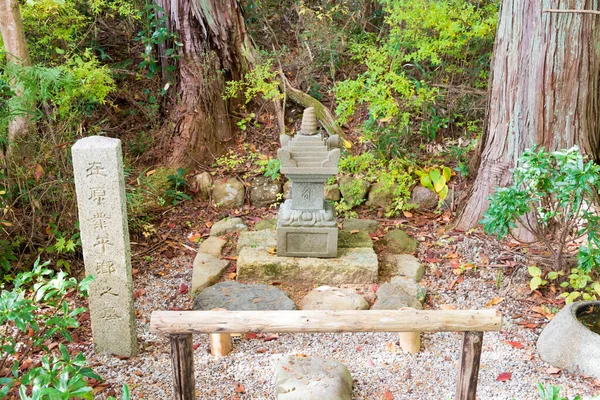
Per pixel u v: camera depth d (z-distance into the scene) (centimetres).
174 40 569
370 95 502
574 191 382
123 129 596
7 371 347
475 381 299
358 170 527
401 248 478
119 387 340
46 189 441
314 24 625
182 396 296
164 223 521
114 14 623
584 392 336
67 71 466
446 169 530
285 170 417
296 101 601
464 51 585
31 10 489
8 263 424
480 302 421
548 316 402
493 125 480
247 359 367
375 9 665
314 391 318
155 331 279
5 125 445
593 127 464
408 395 338
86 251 342
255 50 604
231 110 607
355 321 288
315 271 434
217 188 548
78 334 388
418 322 287
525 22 447
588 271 390
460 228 504
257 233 479
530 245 462
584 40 438
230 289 420
